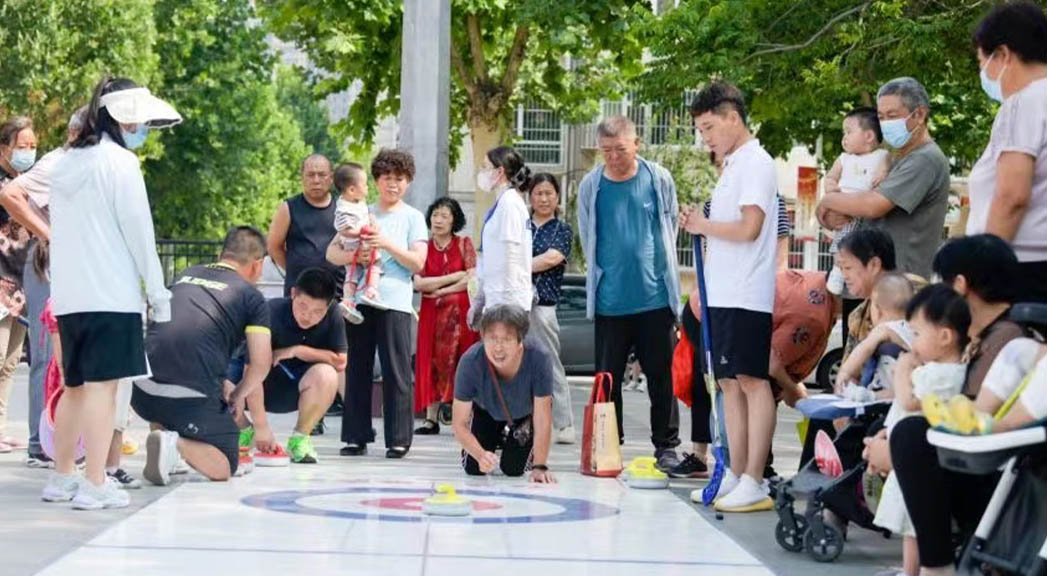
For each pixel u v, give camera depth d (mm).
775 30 19672
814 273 9539
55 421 8492
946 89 22250
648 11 23828
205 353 9375
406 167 11320
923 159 8484
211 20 50406
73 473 8531
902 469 5918
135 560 6789
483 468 10039
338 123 29234
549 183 12391
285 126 63969
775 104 20141
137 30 42406
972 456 5129
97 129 8273
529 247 11352
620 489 9727
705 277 8883
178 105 50281
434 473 10375
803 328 9312
